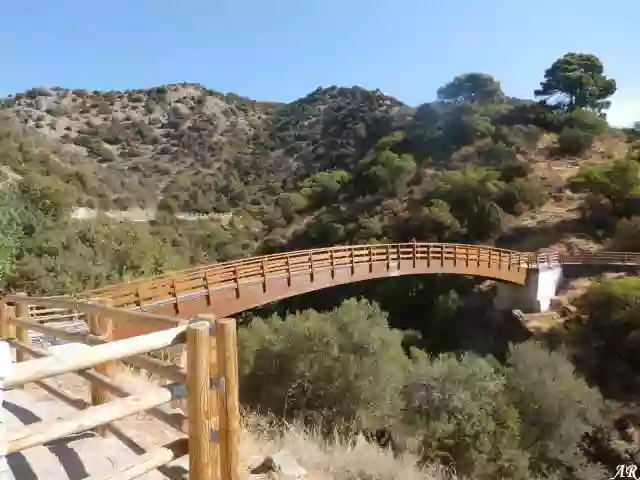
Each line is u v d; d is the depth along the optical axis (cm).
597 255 3297
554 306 2903
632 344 2161
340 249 1873
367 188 5309
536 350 1753
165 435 476
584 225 3975
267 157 8938
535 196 4372
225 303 1361
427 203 4384
